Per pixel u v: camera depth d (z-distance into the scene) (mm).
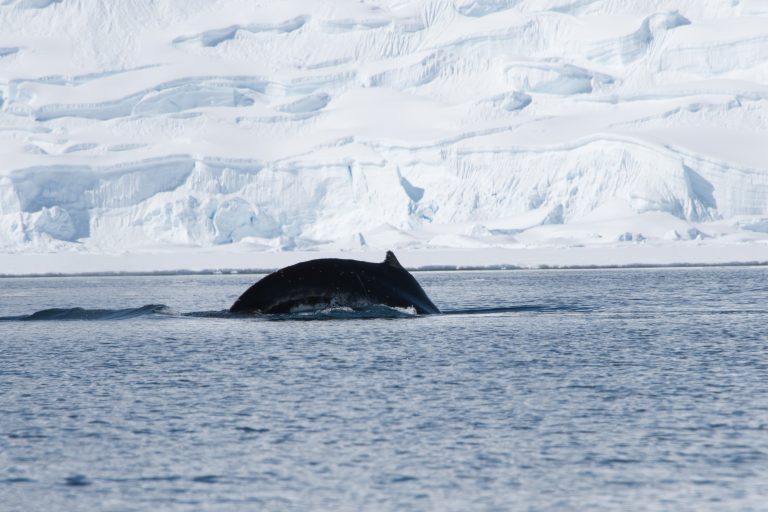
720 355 82250
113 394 65062
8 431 53719
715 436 50875
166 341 94938
